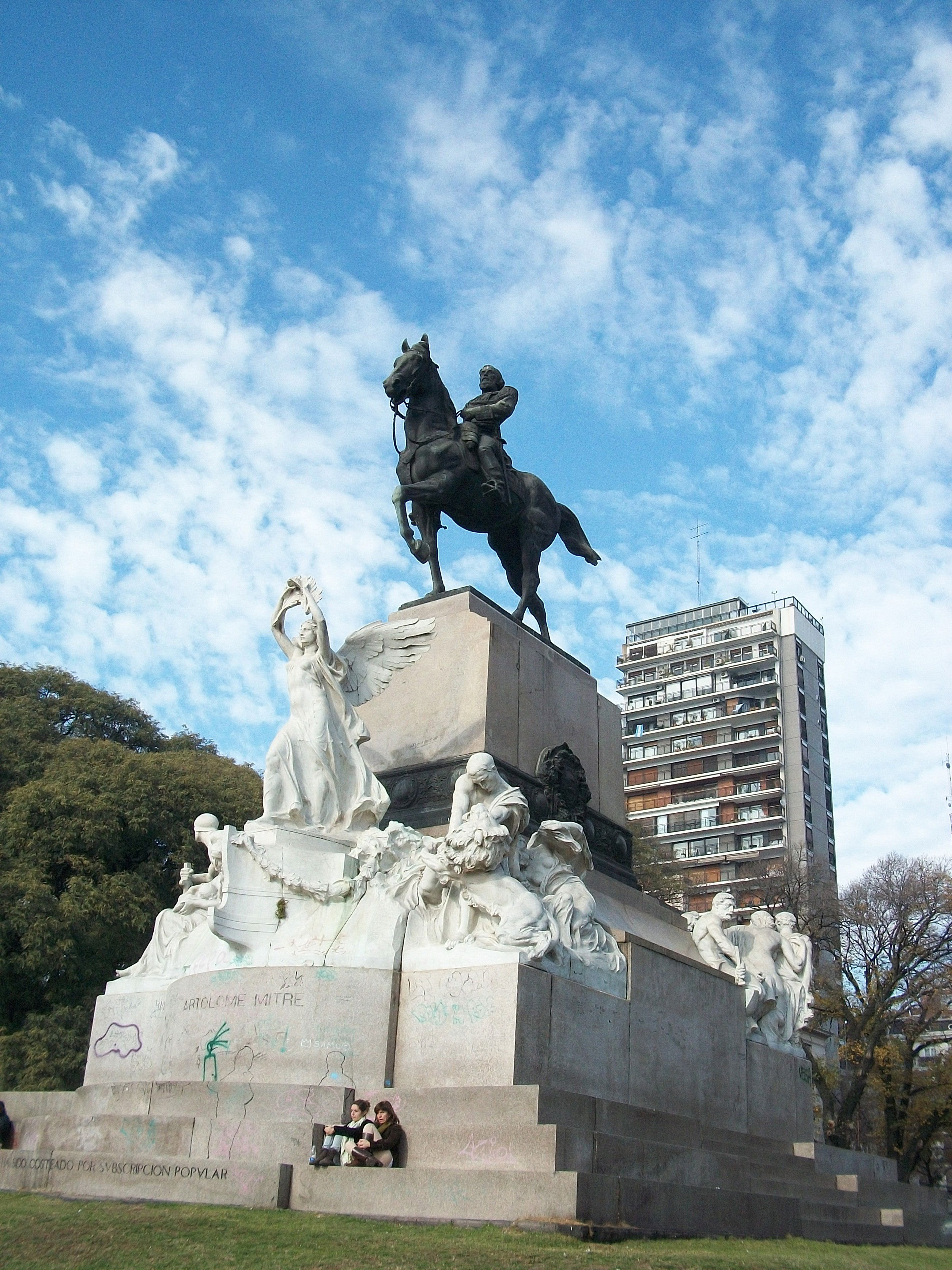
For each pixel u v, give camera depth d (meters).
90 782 24.69
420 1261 6.57
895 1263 9.82
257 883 11.57
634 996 11.60
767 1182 11.63
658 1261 7.09
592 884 14.81
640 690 73.44
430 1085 9.85
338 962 10.49
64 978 22.19
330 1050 10.06
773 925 16.91
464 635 14.98
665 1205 8.67
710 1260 7.42
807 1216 11.66
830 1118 30.09
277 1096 9.48
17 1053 20.62
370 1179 8.14
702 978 13.23
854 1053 29.59
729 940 15.46
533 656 15.71
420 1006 10.21
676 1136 10.93
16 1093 11.82
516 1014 9.67
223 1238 7.03
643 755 71.19
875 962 30.42
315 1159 8.48
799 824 64.94
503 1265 6.58
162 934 12.77
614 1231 7.75
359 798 12.77
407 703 15.03
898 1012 30.09
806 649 71.06
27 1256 6.75
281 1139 8.95
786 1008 15.74
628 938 11.89
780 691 68.56
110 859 24.22
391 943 10.58
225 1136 9.17
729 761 68.38
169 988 11.55
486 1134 8.48
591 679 16.95
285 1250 6.77
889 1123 29.34
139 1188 8.72
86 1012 21.61
